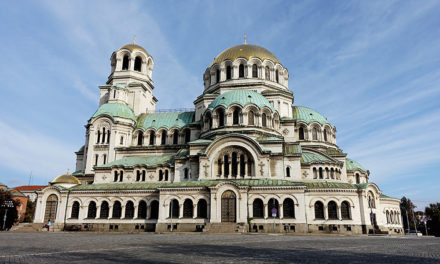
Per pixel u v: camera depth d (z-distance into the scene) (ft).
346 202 190.60
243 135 197.77
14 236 144.05
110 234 163.63
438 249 84.48
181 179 209.87
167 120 262.67
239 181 192.34
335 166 210.59
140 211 204.13
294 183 185.57
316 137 247.09
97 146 244.22
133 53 293.64
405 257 65.77
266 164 194.29
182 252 74.33
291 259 61.82
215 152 201.26
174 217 189.37
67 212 210.38
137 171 224.12
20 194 381.40
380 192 219.20
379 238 142.00
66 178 224.53
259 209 184.55
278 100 245.45
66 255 68.28
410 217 416.05
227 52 278.87
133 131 256.93
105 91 284.82
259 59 262.67
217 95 251.39
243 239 120.98
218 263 56.34
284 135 235.81
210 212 181.16
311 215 188.34
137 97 278.26
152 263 56.29
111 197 208.23
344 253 72.79
